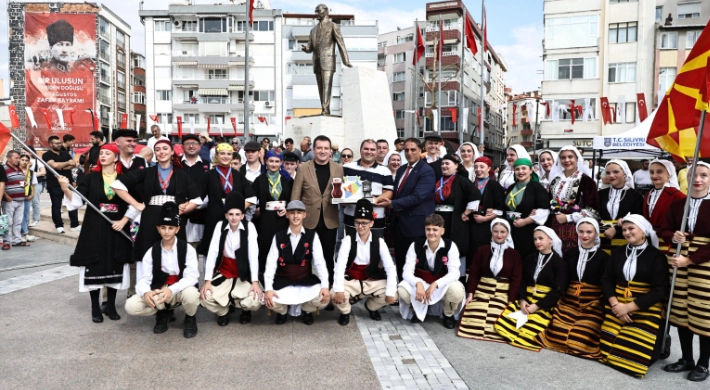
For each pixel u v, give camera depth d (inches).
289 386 142.7
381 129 435.2
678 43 1069.8
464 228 216.5
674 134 183.3
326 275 196.4
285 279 195.8
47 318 202.1
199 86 1668.3
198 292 181.3
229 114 1675.7
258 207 223.5
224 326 197.6
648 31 1082.1
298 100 1647.4
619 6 1103.6
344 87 443.5
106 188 198.7
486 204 216.4
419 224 218.1
